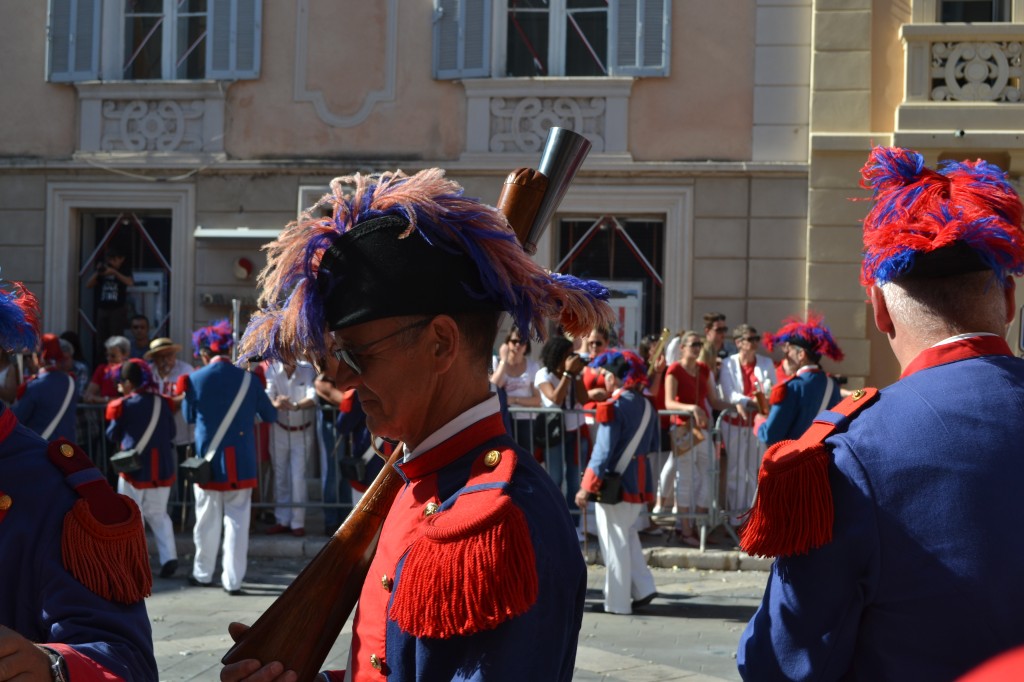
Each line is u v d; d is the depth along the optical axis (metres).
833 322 11.28
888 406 2.05
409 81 11.93
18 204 12.45
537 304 1.89
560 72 12.01
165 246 12.52
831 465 2.02
